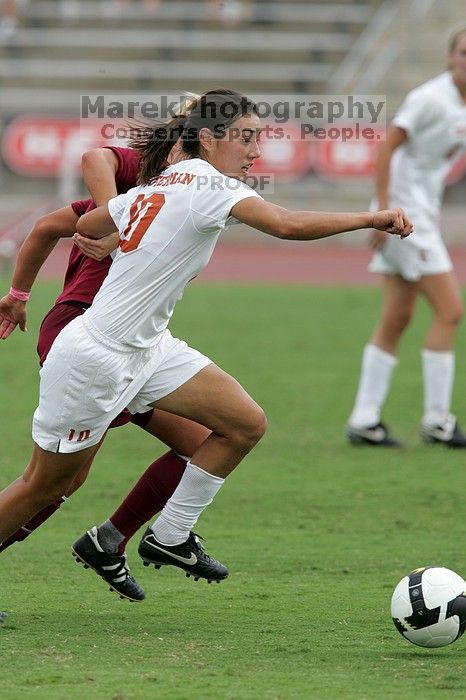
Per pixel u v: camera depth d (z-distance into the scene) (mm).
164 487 18547
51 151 101562
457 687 14555
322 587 20703
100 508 27391
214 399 17672
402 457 33844
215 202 16219
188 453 18656
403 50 116000
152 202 16531
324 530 25438
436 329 35188
